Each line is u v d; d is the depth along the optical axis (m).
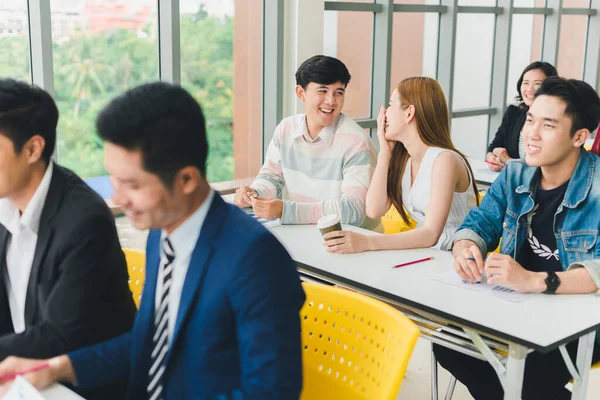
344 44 4.47
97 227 1.36
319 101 2.72
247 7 3.93
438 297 1.87
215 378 1.06
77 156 3.33
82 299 1.34
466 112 5.45
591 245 2.00
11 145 1.32
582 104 1.95
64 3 3.14
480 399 2.07
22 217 1.37
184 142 0.97
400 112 2.46
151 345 1.18
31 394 1.08
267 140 4.18
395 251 2.29
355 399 1.49
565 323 1.71
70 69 3.23
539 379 1.94
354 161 2.76
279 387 1.01
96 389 1.43
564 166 2.05
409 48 4.90
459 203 2.48
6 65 3.09
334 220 2.26
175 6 3.54
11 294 1.47
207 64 3.80
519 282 1.89
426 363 2.95
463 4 5.25
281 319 1.02
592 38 6.76
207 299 1.04
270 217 2.61
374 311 1.47
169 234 1.09
